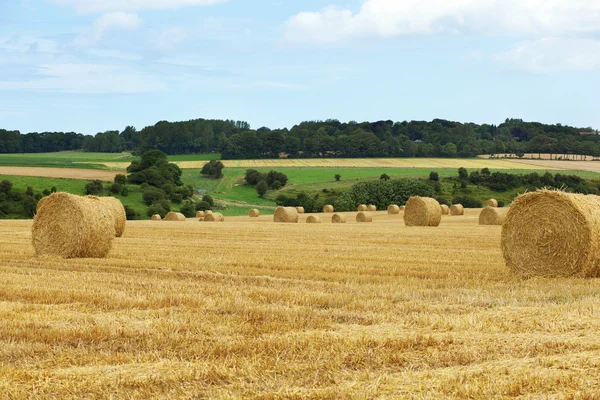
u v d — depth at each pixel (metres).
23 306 16.11
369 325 14.02
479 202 101.69
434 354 11.55
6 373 10.81
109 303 16.31
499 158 155.75
